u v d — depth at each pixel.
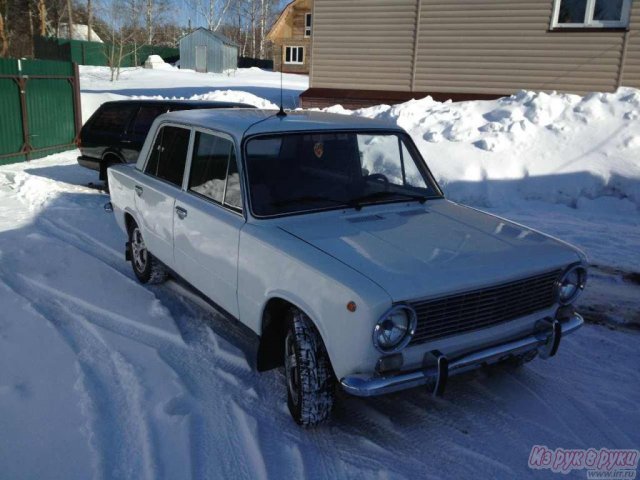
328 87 15.71
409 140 4.67
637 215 8.23
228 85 32.25
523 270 3.38
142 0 60.59
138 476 3.11
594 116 9.80
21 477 3.07
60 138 14.19
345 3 15.04
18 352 4.36
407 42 14.64
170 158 5.01
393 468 3.22
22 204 9.06
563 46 13.12
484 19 13.71
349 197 4.11
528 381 4.15
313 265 3.24
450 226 3.89
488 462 3.29
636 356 4.53
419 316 3.09
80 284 5.78
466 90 14.31
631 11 12.38
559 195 8.82
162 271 5.63
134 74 40.34
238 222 3.89
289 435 3.50
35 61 13.03
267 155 4.02
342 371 3.12
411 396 3.95
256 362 4.10
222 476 3.13
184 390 3.91
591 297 5.66
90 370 4.13
